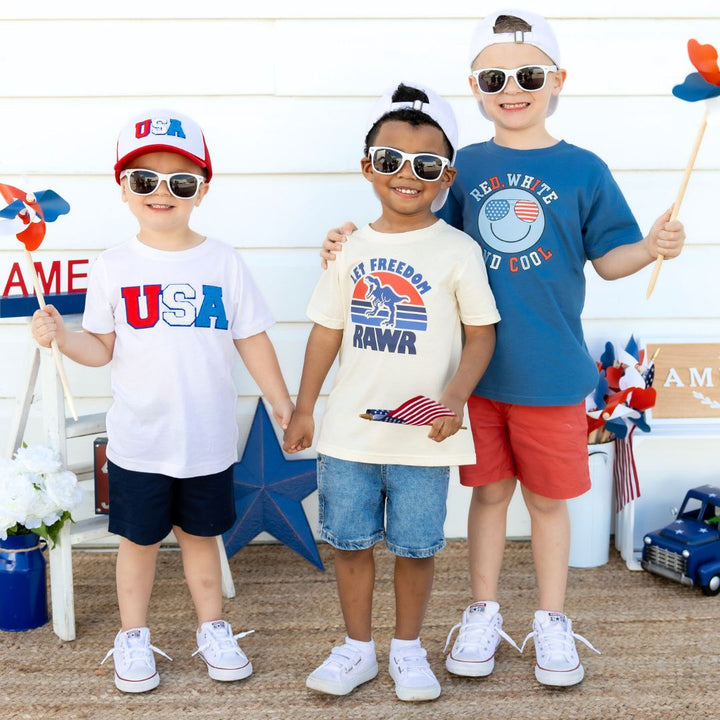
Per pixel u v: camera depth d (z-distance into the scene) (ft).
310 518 9.74
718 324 9.73
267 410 9.59
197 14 9.09
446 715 6.55
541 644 7.07
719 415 9.37
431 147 6.48
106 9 9.05
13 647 7.57
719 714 6.55
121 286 6.88
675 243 6.43
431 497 6.66
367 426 6.57
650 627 7.86
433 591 8.57
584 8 9.21
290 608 8.25
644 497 9.59
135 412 6.89
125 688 6.86
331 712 6.60
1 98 9.15
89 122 9.21
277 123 9.27
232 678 6.98
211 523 7.07
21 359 9.43
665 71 9.34
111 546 9.61
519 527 9.78
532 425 7.07
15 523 7.49
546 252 6.89
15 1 9.00
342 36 9.18
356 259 6.64
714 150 9.45
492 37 6.88
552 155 6.99
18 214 6.43
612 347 9.41
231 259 7.16
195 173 6.90
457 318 6.72
